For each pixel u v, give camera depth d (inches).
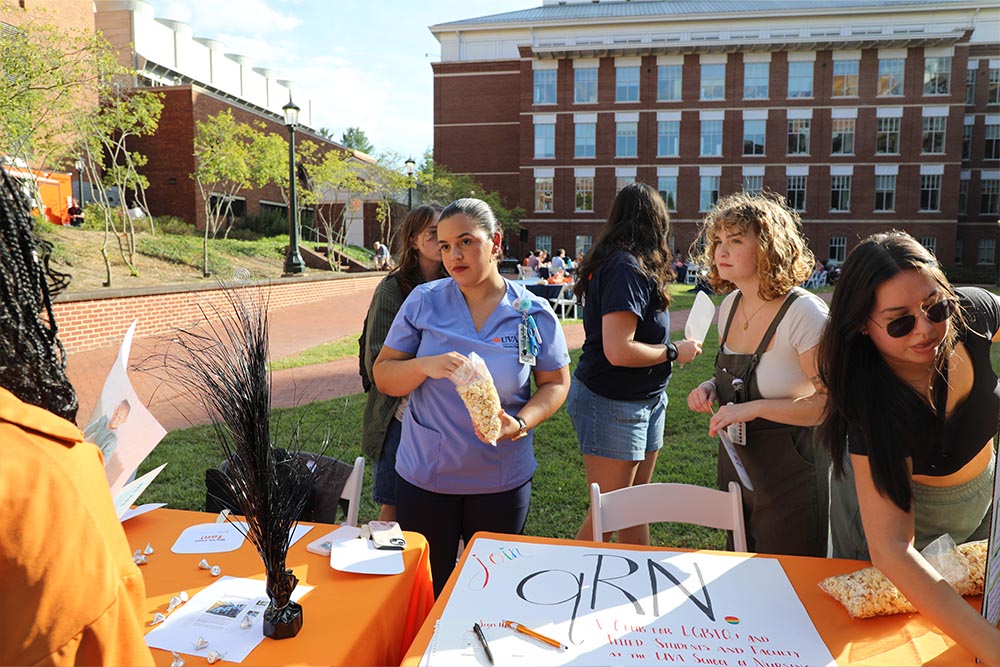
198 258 674.2
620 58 1330.0
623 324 108.3
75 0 834.2
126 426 66.1
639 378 114.9
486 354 95.7
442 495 97.0
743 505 97.0
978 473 68.6
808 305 89.1
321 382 319.3
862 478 61.5
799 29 1409.9
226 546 78.4
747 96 1306.6
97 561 33.2
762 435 92.4
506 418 86.4
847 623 61.5
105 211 534.6
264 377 58.2
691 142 1326.3
